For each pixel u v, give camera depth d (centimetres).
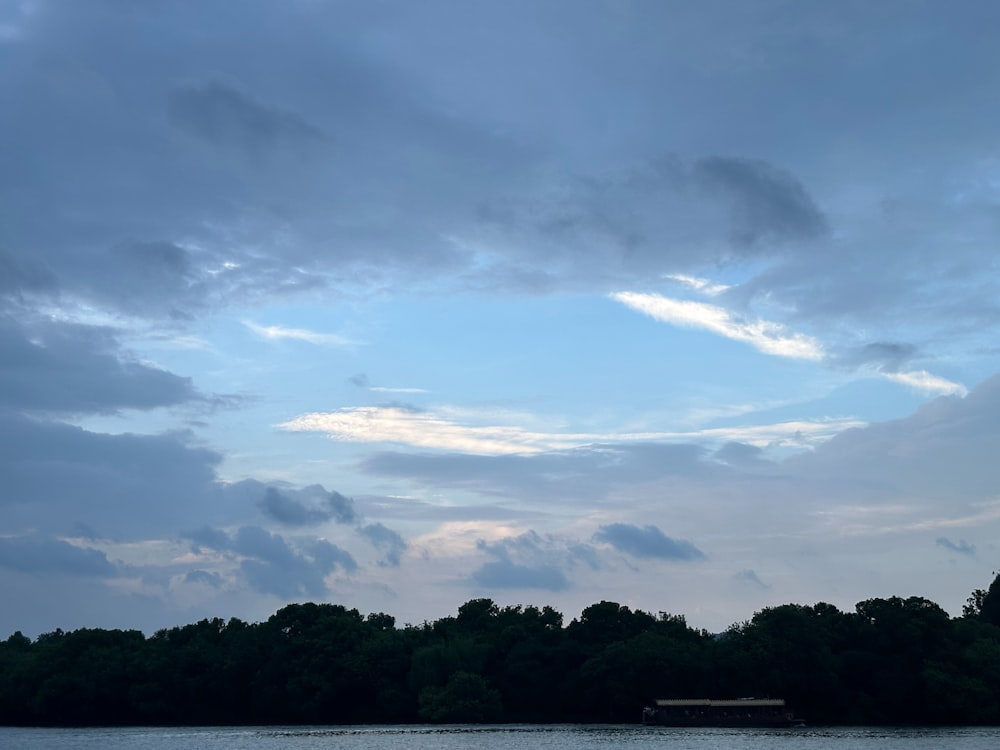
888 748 19925
